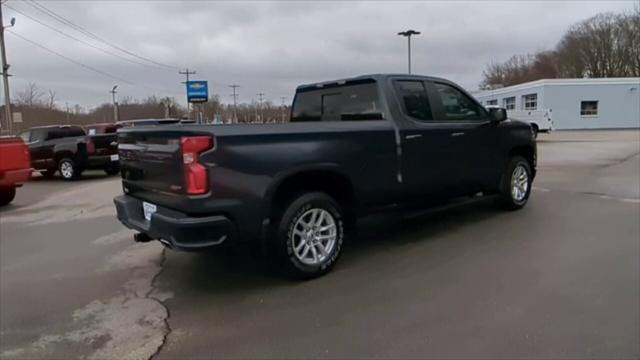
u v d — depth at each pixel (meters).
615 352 3.00
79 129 15.68
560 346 3.09
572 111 39.38
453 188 5.81
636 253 4.86
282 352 3.16
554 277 4.27
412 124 5.25
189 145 3.77
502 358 2.97
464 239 5.55
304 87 6.04
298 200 4.36
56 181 14.37
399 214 6.00
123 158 4.93
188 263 5.12
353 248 5.35
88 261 5.38
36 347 3.34
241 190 3.95
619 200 7.63
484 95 53.81
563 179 10.20
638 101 39.38
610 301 3.73
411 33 31.73
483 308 3.69
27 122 45.12
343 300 3.96
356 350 3.15
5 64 27.61
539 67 75.94
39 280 4.77
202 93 39.69
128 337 3.46
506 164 6.64
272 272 4.72
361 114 5.35
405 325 3.46
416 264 4.75
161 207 4.22
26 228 7.35
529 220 6.35
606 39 62.19
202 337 3.42
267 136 4.09
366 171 4.81
